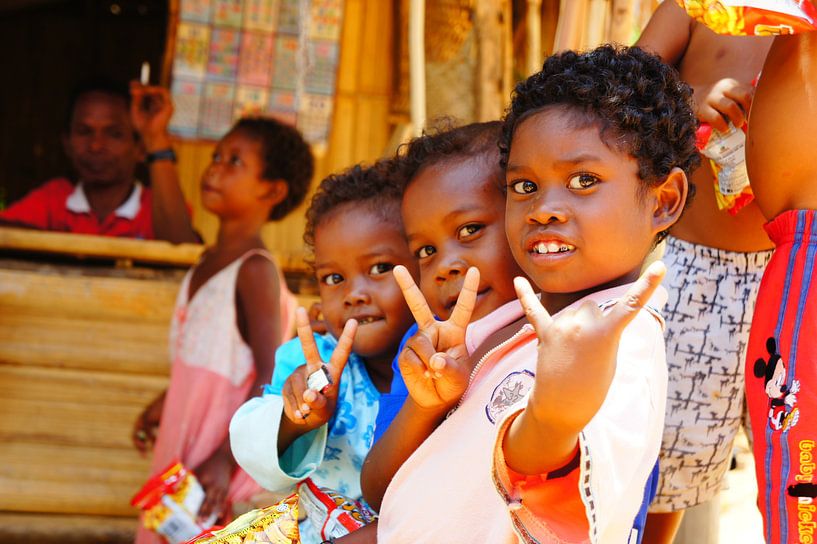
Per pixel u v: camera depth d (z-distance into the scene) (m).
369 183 1.77
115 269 3.60
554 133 1.26
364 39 5.19
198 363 3.41
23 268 3.53
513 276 1.51
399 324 1.73
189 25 4.45
